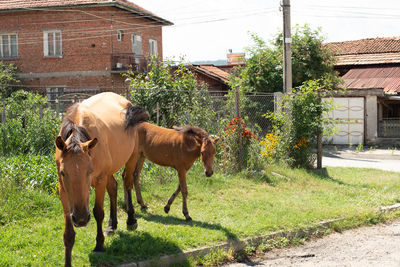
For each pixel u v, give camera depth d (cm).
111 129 561
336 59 2195
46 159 859
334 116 2195
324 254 592
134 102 1082
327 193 934
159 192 836
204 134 707
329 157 1795
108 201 727
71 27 2645
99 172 509
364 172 1266
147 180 875
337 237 677
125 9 2727
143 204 740
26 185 717
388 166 1490
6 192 659
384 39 3119
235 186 945
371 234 695
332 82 2177
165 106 1103
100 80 2636
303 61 2131
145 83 1130
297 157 1251
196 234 601
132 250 526
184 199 697
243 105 1529
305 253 596
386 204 859
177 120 1091
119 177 845
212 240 588
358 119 2169
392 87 2303
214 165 1061
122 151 585
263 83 2102
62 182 456
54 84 2691
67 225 464
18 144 1002
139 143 763
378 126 2212
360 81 2502
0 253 489
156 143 743
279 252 602
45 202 662
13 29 2720
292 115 1245
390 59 2723
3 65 2538
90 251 520
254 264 550
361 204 840
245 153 1087
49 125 1017
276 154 1241
